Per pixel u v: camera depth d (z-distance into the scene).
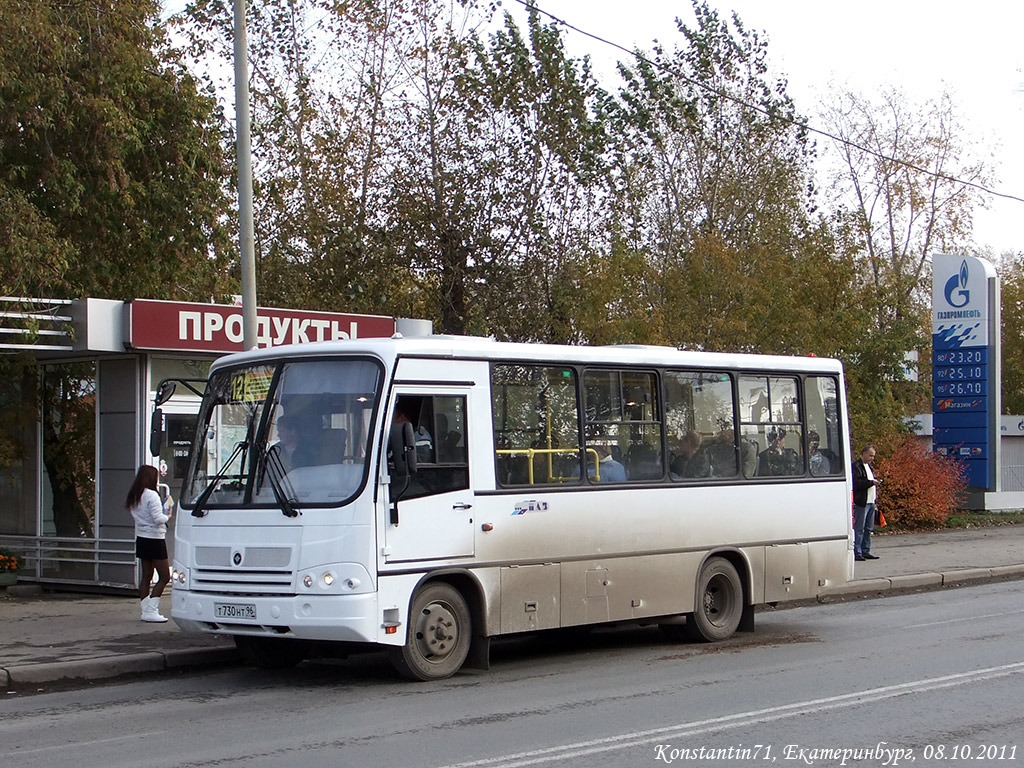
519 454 11.52
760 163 32.00
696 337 25.48
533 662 12.18
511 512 11.33
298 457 10.61
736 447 13.73
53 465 17.62
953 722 8.73
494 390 11.39
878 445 28.89
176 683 11.12
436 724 8.87
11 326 16.77
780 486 14.14
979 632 13.80
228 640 12.64
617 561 12.25
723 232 31.34
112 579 16.80
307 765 7.57
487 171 28.47
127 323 15.92
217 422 11.27
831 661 11.80
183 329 16.33
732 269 26.19
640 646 13.26
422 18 28.66
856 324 28.23
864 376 29.75
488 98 28.47
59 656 11.60
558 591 11.69
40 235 17.81
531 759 7.64
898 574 19.80
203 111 21.03
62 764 7.75
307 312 17.72
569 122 28.44
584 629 14.55
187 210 20.92
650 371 12.95
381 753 7.89
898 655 12.10
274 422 10.86
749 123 32.09
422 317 29.75
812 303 28.02
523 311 29.11
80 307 15.82
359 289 28.61
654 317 25.06
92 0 19.62
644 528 12.55
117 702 10.12
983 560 22.19
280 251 28.95
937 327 33.69
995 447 32.94
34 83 18.36
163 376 16.72
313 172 28.84
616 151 29.55
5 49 17.98
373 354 10.60
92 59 19.38
